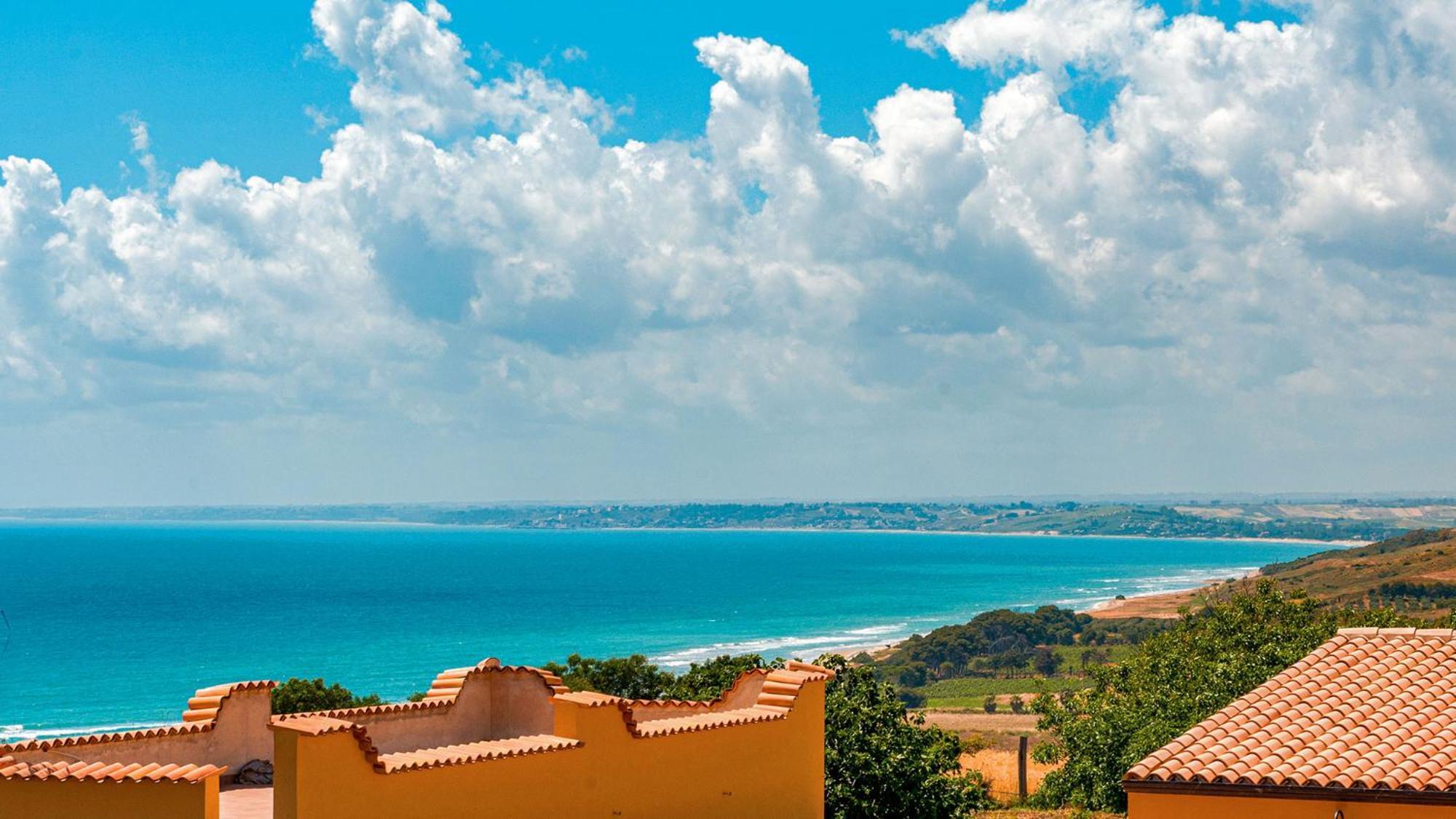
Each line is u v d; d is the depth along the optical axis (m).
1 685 119.12
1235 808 15.20
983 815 33.09
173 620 184.12
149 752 17.02
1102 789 34.38
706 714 19.14
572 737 16.53
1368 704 17.05
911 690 121.81
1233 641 37.19
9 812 14.32
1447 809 14.38
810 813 19.84
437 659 140.75
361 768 14.12
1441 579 150.88
